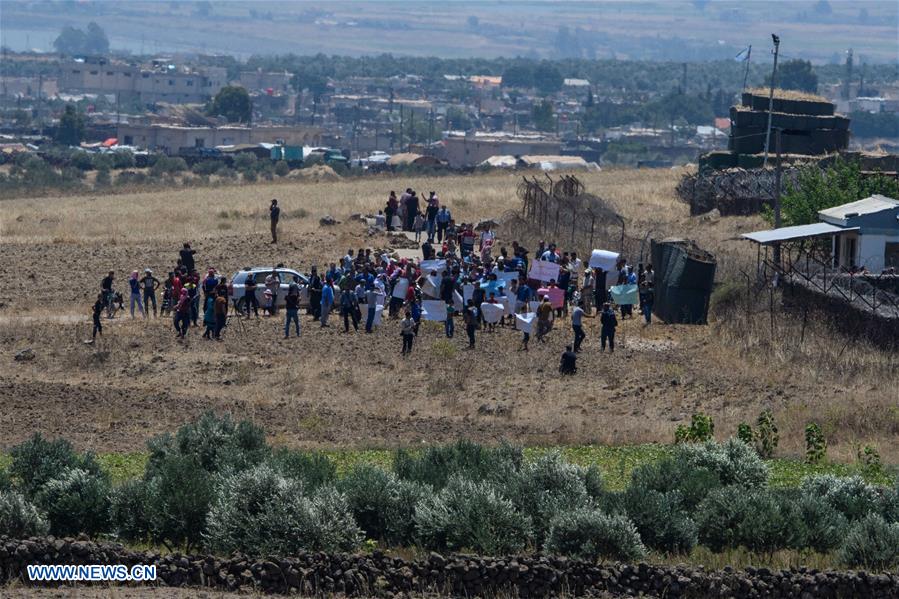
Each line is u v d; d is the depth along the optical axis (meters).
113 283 174.50
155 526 67.19
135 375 125.50
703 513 71.44
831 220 164.25
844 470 91.56
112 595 56.88
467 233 174.50
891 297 138.75
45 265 183.25
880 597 61.88
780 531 70.12
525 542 67.50
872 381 122.06
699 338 142.75
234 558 61.25
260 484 66.94
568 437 103.19
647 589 61.31
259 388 120.62
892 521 74.81
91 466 75.69
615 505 70.50
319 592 59.41
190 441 81.81
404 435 103.81
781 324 141.12
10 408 109.69
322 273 176.25
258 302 158.12
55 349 134.50
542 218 197.88
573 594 60.72
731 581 61.66
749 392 119.75
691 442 95.50
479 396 119.00
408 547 68.06
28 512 65.62
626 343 141.00
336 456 93.62
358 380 123.62
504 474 75.62
